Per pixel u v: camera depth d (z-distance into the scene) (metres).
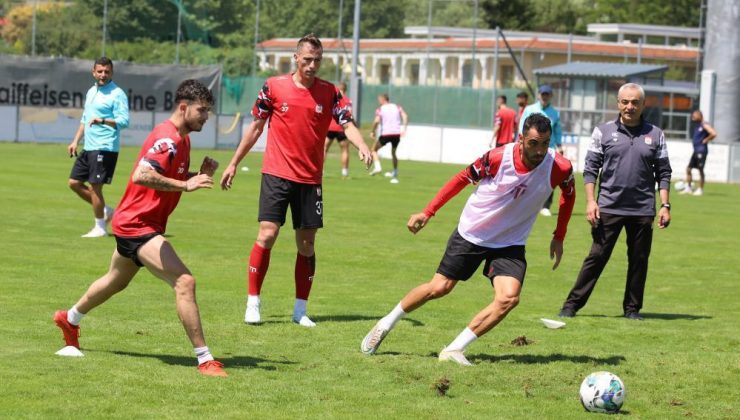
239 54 74.88
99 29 73.06
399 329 13.74
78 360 11.09
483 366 11.65
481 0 104.31
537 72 64.75
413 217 11.79
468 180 11.55
